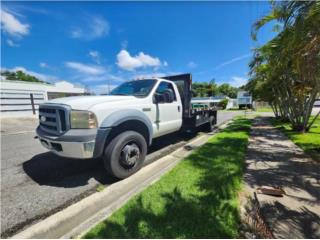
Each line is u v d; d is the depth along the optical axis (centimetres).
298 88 746
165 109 465
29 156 492
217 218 213
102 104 319
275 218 218
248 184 304
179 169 357
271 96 1315
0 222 227
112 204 260
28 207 258
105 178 350
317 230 197
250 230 197
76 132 287
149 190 278
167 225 203
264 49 669
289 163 400
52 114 312
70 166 413
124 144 333
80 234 203
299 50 405
